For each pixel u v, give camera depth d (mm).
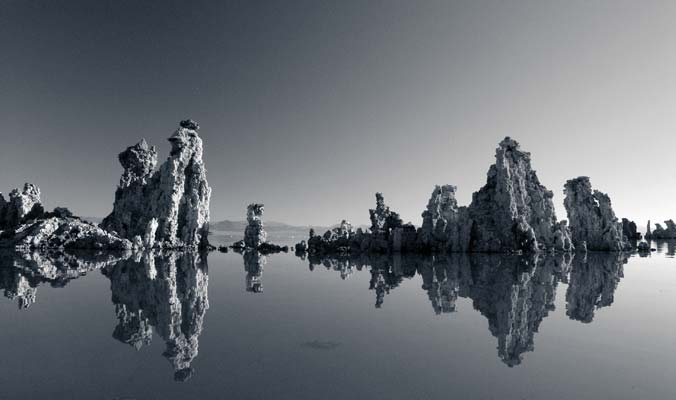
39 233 86062
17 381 11789
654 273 44125
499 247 85688
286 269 51000
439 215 92625
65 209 99125
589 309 23453
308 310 23156
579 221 98750
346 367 13109
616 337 17062
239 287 33219
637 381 11836
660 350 15117
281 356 14297
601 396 10719
